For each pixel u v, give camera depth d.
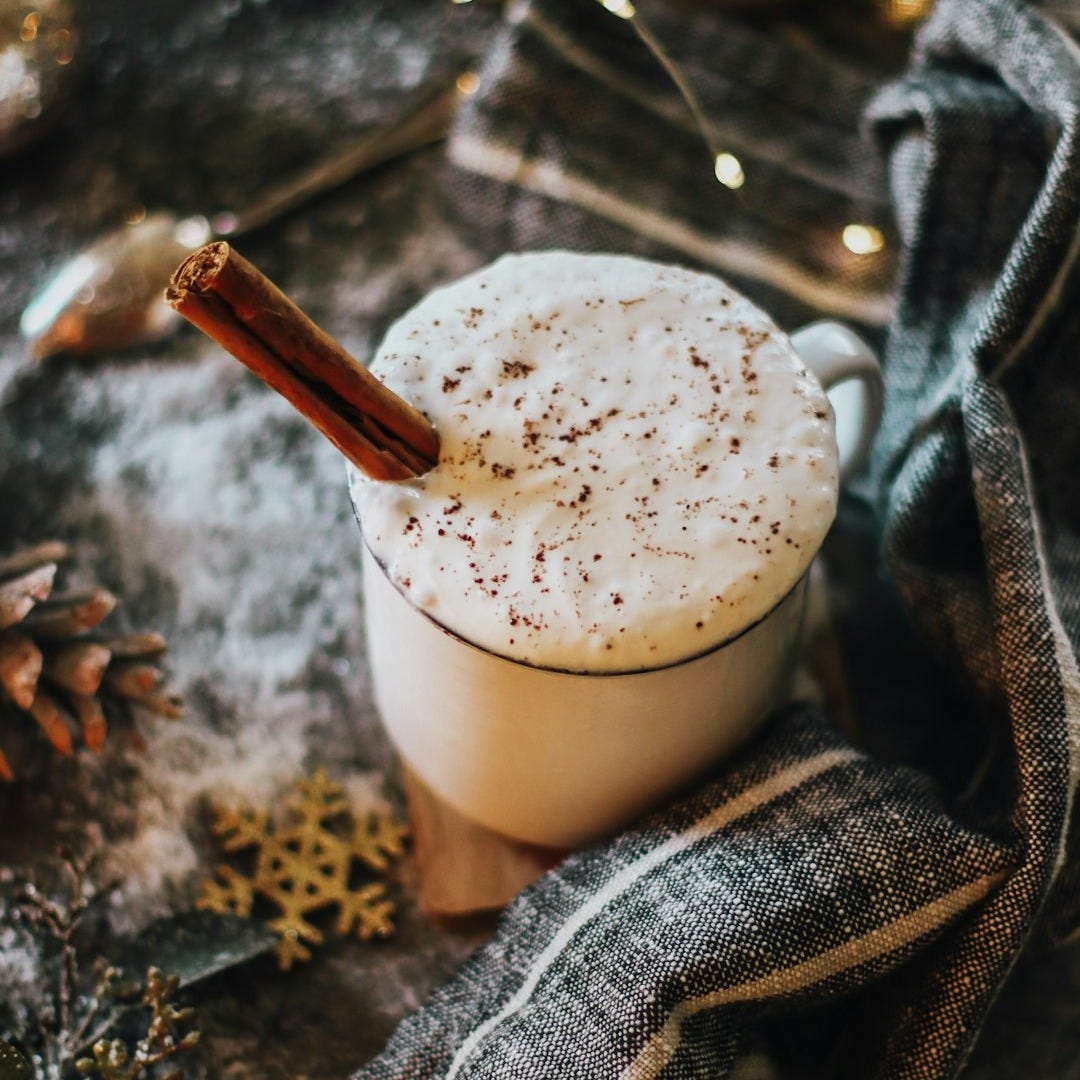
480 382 0.36
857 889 0.36
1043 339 0.40
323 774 0.43
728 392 0.36
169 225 0.50
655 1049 0.35
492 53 0.48
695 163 0.47
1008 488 0.38
